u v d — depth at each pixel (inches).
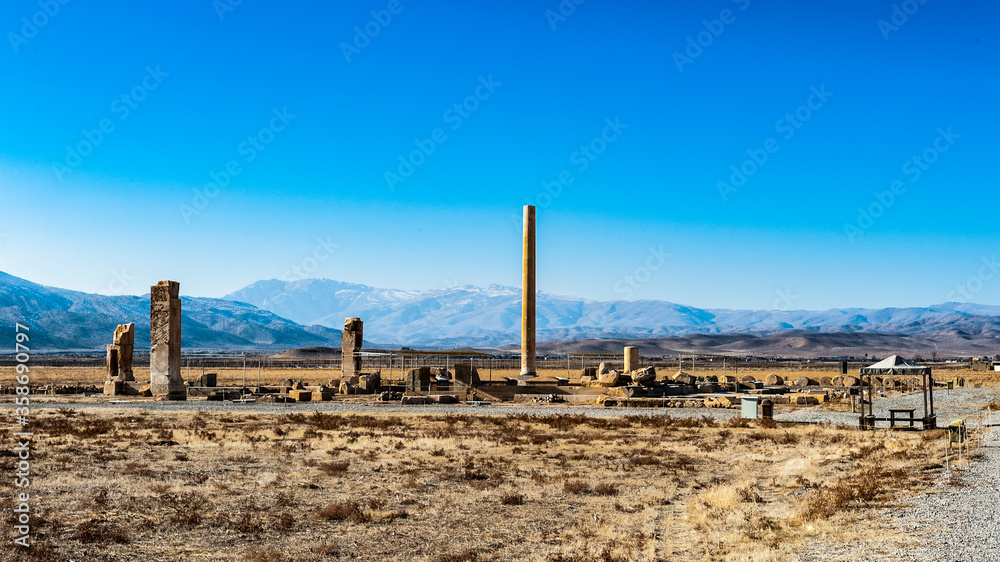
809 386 2783.0
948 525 568.4
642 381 2308.1
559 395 2321.6
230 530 652.7
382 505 757.9
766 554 514.0
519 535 645.9
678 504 778.2
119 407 1966.0
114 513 703.7
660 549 580.7
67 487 818.8
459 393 2346.2
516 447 1196.5
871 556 494.3
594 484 886.4
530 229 2576.3
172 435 1286.9
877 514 624.4
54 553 569.3
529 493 833.5
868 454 1037.8
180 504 741.9
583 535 637.9
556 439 1310.3
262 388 2527.1
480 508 756.0
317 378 3895.2
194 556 574.9
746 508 724.0
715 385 2541.8
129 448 1139.3
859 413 1823.3
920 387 2714.1
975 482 746.2
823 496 717.3
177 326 2273.6
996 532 540.1
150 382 2378.2
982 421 1448.1
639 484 890.1
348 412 1862.7
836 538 554.9
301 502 772.0
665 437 1344.7
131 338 2516.0
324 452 1120.8
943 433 1234.6
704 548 574.2
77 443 1182.9
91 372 4810.5
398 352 2476.6
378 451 1143.6
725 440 1299.2
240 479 888.3
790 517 658.8
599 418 1692.9
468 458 1068.5
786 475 922.7
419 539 632.4
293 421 1596.9
